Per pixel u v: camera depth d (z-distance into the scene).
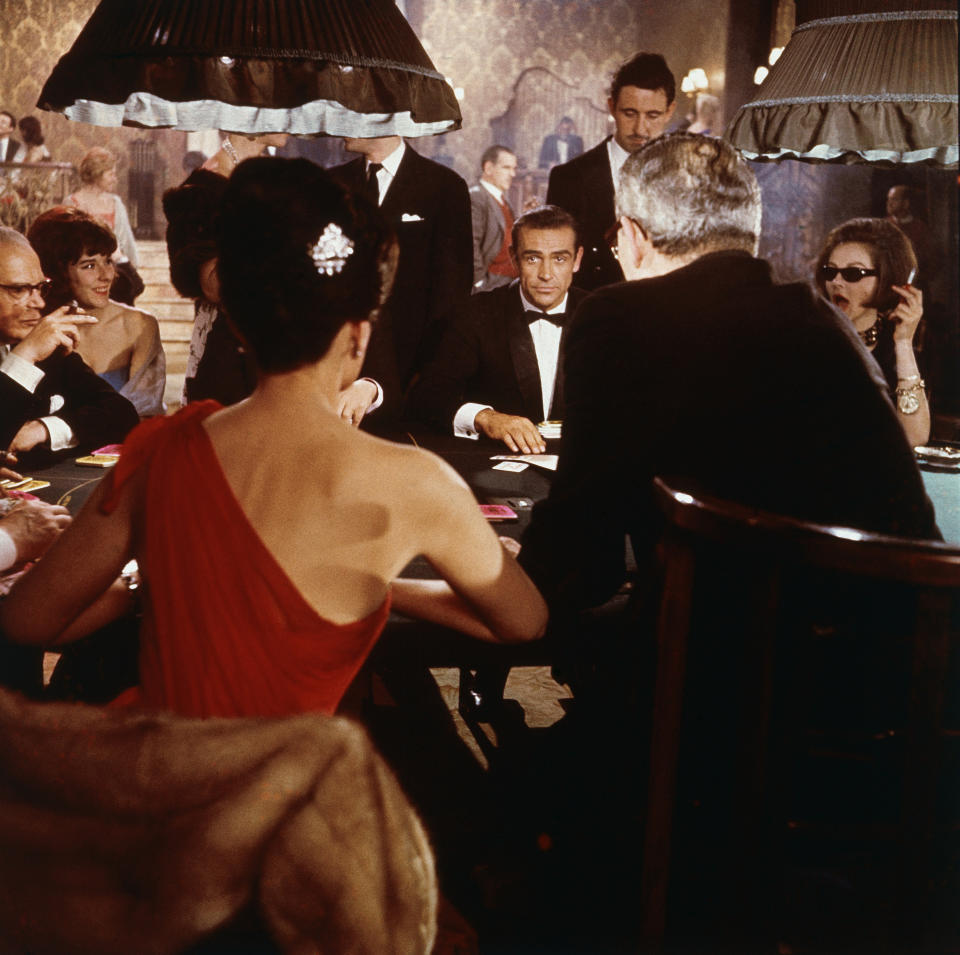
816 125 2.37
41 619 1.13
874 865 1.36
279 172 1.09
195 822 0.73
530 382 3.28
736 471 1.45
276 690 1.07
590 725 1.70
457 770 2.57
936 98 2.29
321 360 1.11
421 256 4.03
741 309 1.48
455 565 1.19
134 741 0.74
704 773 1.48
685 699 1.48
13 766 0.75
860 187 8.04
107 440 2.80
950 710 1.24
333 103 2.46
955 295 6.59
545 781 1.75
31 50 12.30
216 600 1.06
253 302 1.07
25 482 2.32
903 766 1.16
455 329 3.30
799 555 1.16
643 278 1.59
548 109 14.75
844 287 3.03
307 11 2.05
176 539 1.07
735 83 10.75
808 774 1.39
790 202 8.29
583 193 4.26
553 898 1.82
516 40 14.57
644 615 1.54
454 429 3.06
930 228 6.78
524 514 2.21
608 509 1.53
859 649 1.26
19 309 2.78
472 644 1.60
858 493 1.43
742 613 1.43
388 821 0.77
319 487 1.08
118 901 0.75
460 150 14.75
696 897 1.49
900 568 1.11
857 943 1.32
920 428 2.88
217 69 2.03
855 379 1.45
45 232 3.46
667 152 1.54
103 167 8.82
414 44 2.21
